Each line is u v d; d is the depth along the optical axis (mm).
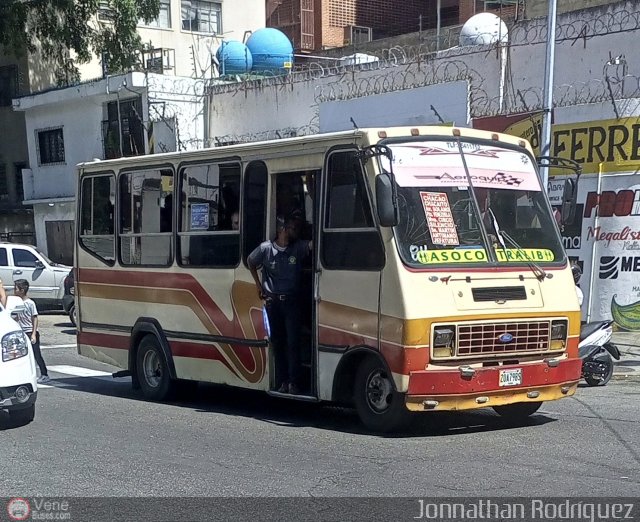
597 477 6770
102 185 12000
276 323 9312
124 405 10914
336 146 8625
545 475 6844
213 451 8016
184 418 9844
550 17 14047
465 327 7949
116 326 11766
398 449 7797
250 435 8695
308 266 9195
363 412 8523
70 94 30016
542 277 8539
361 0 43312
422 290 7863
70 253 31375
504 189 8750
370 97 19781
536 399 8406
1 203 37062
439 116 18328
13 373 9023
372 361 8359
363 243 8281
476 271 8172
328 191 8711
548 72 14156
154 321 11078
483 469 7047
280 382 9398
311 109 22766
